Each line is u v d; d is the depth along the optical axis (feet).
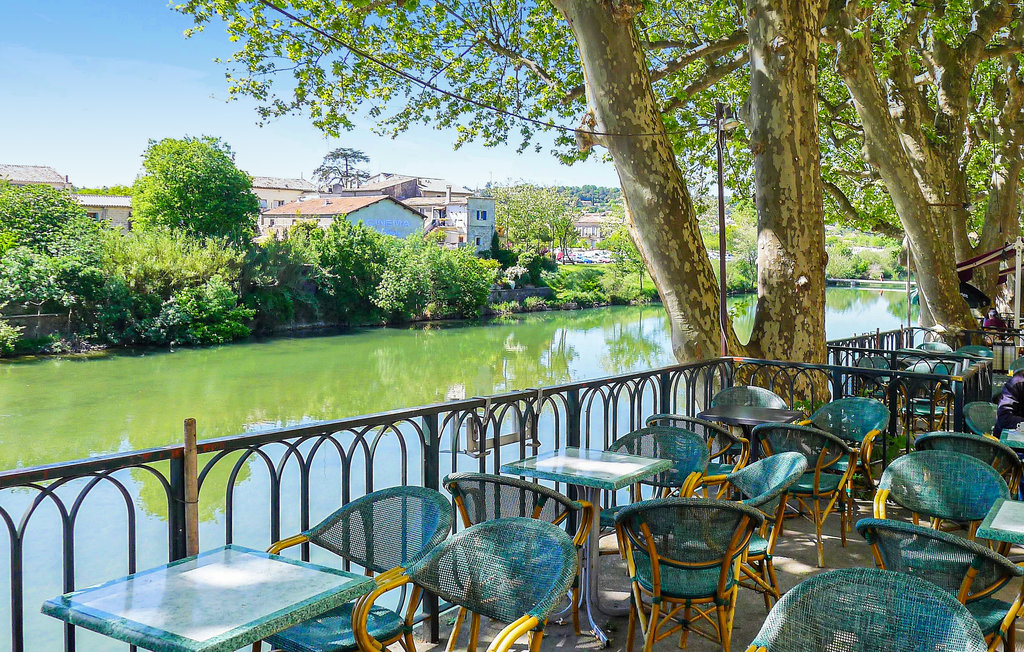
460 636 12.87
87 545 40.63
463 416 14.12
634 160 27.99
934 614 6.92
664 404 21.97
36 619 31.71
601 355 134.41
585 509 12.46
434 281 188.75
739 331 107.86
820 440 15.92
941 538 9.20
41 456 67.46
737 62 44.62
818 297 30.01
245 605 7.70
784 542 17.35
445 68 47.06
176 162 181.47
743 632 12.87
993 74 64.64
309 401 94.79
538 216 325.62
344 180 456.86
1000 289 71.56
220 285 148.46
